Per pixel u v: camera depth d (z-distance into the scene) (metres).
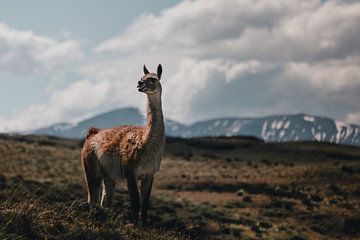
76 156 78.62
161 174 67.69
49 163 66.44
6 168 56.38
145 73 18.05
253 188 57.50
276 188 54.81
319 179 60.47
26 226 13.63
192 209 41.69
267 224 40.38
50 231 14.03
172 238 16.47
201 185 59.94
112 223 15.76
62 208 15.98
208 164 80.81
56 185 37.44
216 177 64.69
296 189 55.75
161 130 17.25
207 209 43.31
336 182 59.03
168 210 39.47
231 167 77.00
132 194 17.38
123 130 18.19
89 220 15.46
